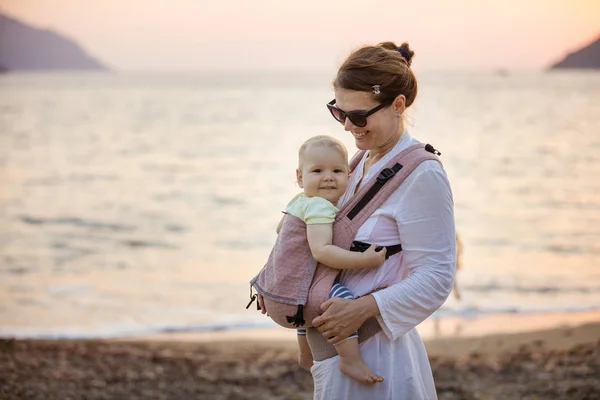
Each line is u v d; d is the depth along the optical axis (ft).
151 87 432.25
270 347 27.43
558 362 23.95
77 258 47.52
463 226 57.67
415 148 9.21
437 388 21.24
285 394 20.86
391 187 9.03
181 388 21.33
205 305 35.50
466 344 28.32
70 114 188.75
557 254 47.73
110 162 100.12
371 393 9.11
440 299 8.97
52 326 31.63
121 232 56.49
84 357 25.08
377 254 8.87
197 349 26.99
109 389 21.06
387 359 9.15
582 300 36.47
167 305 35.58
